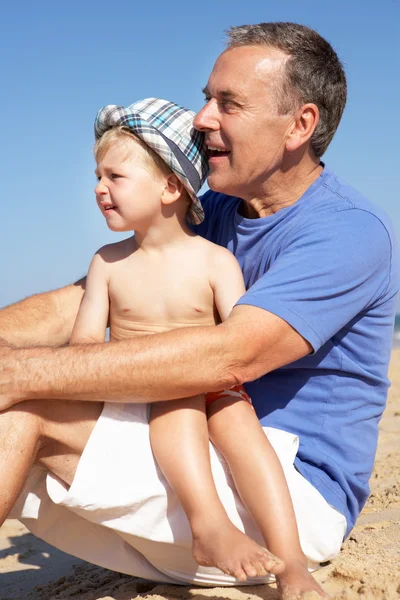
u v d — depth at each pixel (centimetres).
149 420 252
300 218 275
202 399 251
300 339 248
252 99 274
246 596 246
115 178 271
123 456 245
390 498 393
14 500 237
